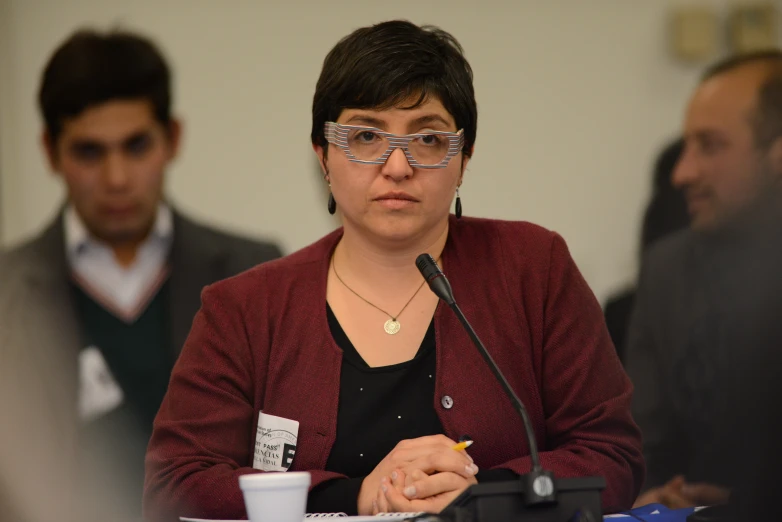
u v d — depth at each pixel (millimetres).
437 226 7094
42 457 11703
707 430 10789
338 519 5473
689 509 6078
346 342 7008
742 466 5125
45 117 12891
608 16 14203
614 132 14203
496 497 4836
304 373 6980
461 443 6301
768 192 11820
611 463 6535
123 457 12109
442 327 6992
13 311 12289
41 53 13109
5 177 12773
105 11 13266
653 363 11797
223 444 6961
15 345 12117
